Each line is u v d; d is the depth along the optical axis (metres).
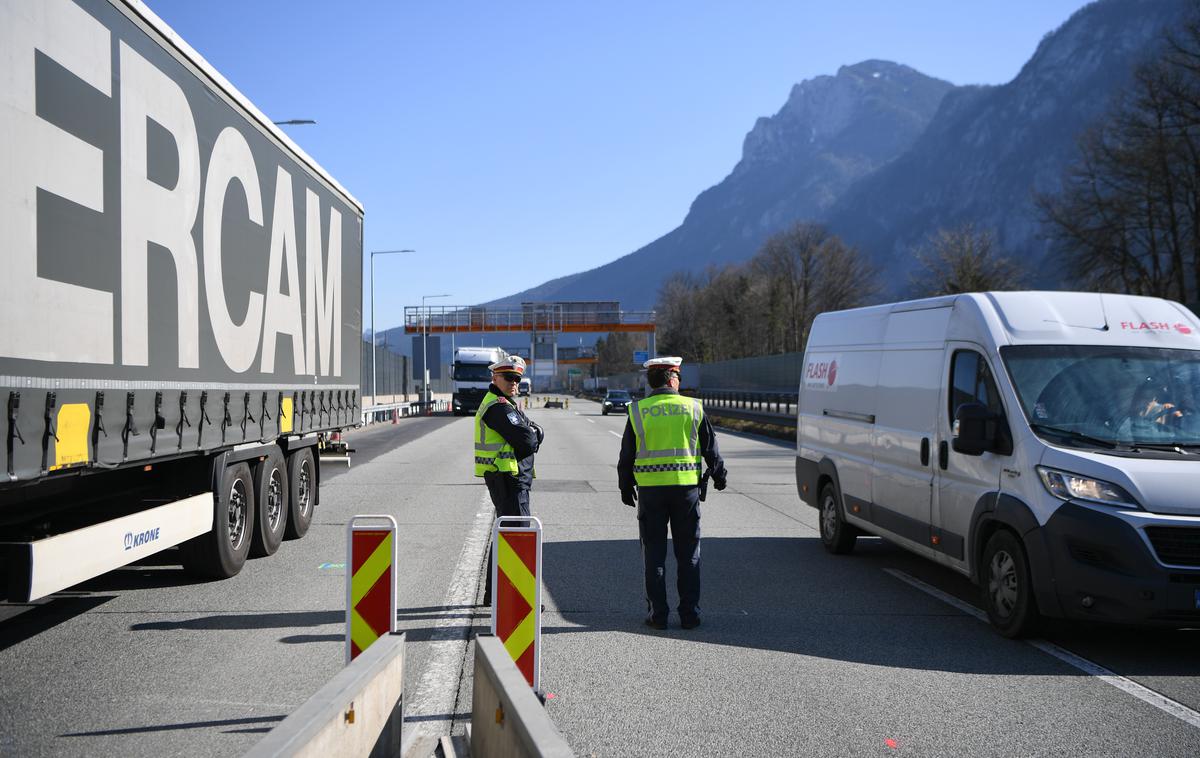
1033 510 6.61
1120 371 7.23
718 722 5.05
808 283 99.25
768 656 6.35
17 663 5.92
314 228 10.62
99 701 5.21
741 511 13.91
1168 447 6.73
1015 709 5.34
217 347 7.71
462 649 6.39
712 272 132.00
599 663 6.14
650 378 7.38
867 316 9.82
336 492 15.54
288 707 5.14
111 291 5.91
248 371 8.44
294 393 9.81
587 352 158.25
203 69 7.39
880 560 10.04
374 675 3.97
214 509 8.02
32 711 5.05
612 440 31.34
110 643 6.38
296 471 10.43
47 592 5.44
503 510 7.50
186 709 5.10
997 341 7.42
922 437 8.25
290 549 10.02
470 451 25.48
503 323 78.31
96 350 5.72
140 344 6.31
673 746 4.70
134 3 6.21
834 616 7.51
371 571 5.42
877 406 9.25
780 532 11.94
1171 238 41.53
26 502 6.23
